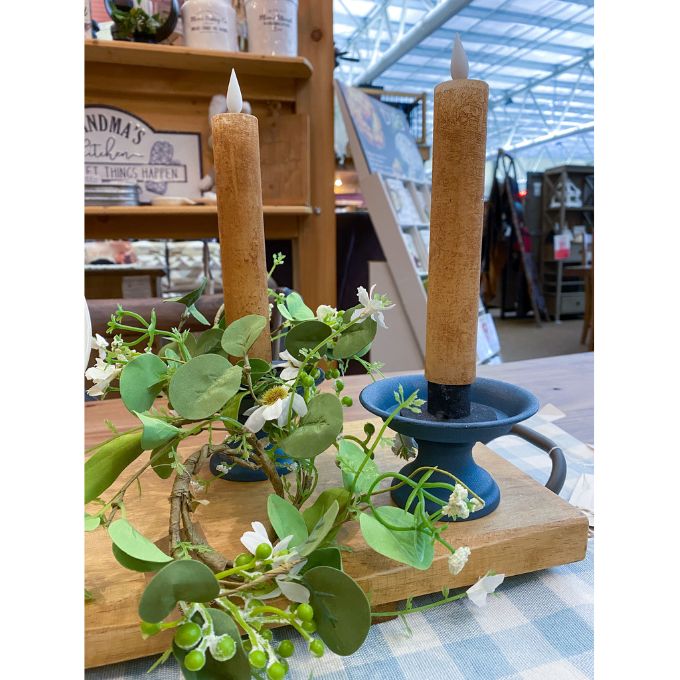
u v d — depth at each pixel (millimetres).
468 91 310
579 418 729
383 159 2182
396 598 333
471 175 322
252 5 1486
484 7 4137
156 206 1524
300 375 340
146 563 244
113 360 361
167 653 226
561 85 6207
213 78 1633
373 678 285
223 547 357
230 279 361
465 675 287
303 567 254
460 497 269
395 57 4805
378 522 282
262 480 457
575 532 374
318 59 1737
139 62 1497
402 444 415
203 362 300
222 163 344
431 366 363
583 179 4816
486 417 378
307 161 1693
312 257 1860
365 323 377
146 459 496
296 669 292
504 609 342
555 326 4523
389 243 1974
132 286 1696
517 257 4906
